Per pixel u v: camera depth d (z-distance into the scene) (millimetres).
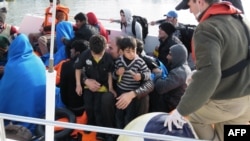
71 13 10133
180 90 3439
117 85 3490
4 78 3641
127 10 5832
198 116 2133
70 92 3801
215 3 1888
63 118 3674
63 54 5016
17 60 3648
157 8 10883
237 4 3674
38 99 3664
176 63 3496
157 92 3508
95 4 11703
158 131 2090
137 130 2156
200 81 1724
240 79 1900
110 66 3490
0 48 4555
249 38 1912
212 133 2195
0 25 5953
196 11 1962
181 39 5527
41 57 5324
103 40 3432
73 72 3738
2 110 3613
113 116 3496
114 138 3473
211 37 1766
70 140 3506
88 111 3568
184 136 2043
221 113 2014
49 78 2223
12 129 3186
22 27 7051
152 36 6102
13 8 10750
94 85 3439
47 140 2354
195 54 1801
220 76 1741
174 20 6250
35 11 10391
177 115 1840
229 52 1836
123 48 3328
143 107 3371
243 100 1968
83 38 4895
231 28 1843
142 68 3357
